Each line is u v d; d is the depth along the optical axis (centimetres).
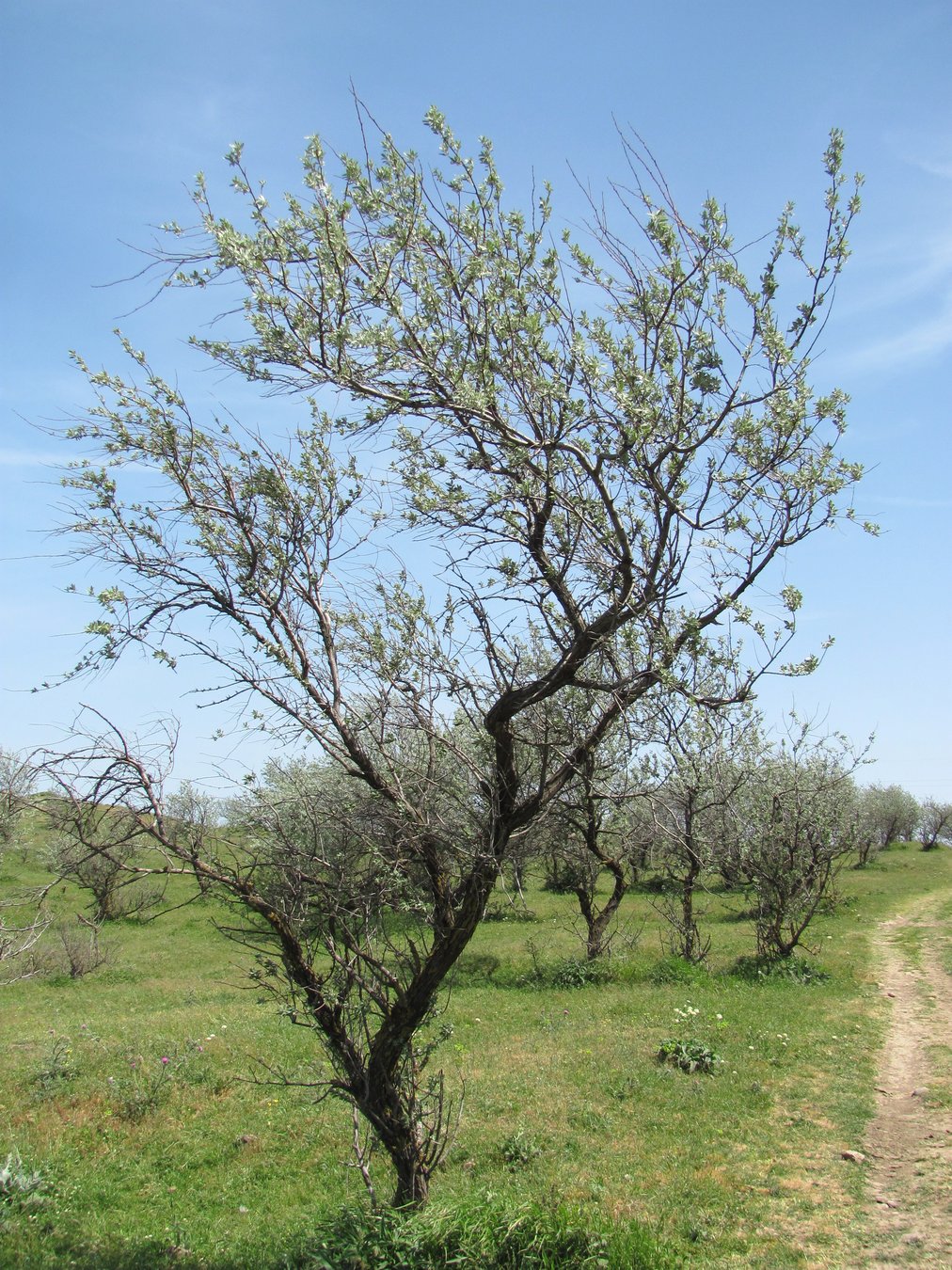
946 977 1653
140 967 2238
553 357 526
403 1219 601
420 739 616
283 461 598
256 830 573
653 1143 867
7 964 2095
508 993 1722
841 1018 1358
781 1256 627
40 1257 675
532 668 643
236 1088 1125
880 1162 794
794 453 548
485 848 592
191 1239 728
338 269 506
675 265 538
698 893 3216
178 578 565
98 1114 1048
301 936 603
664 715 612
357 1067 609
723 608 547
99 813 524
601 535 570
